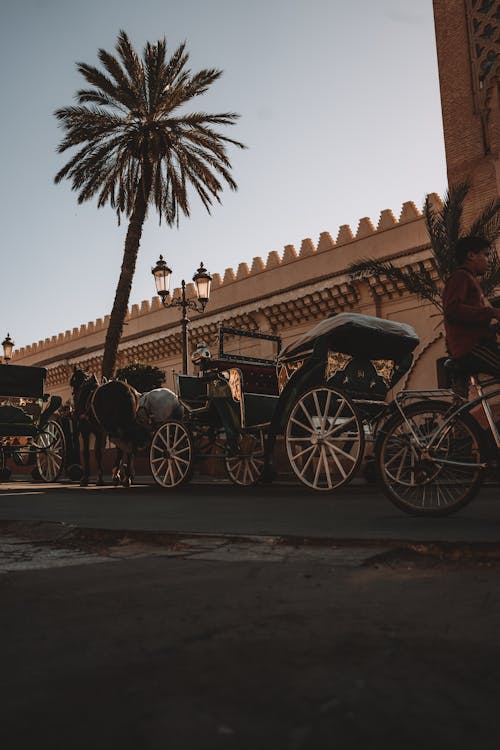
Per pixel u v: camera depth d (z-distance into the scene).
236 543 3.26
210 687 1.20
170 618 1.76
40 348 38.69
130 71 20.11
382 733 1.00
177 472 9.21
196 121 20.27
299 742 0.97
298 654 1.40
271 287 24.62
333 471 11.77
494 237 14.42
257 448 8.75
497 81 17.64
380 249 20.78
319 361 6.86
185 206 20.58
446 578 2.25
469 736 0.99
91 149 20.09
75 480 13.64
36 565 2.75
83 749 0.96
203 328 27.28
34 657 1.43
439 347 19.22
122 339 31.81
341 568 2.49
